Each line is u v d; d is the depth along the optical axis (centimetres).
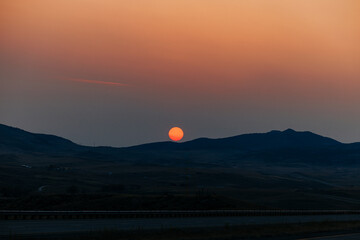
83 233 5178
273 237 5819
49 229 5794
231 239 5428
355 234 6488
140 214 9469
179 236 5375
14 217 7850
